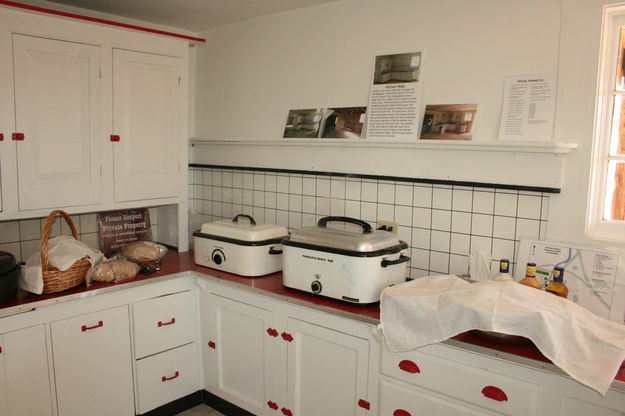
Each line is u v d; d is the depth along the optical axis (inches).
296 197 114.4
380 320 74.1
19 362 83.9
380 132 97.0
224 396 105.1
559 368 60.8
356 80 102.0
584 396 60.6
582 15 75.8
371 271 80.0
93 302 92.1
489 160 85.5
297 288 88.3
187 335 107.2
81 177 100.9
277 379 93.4
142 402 101.1
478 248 88.2
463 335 70.4
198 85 135.0
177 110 115.7
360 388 80.8
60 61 95.7
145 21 122.6
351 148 103.2
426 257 94.7
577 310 64.6
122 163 107.0
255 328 96.3
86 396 92.9
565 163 78.7
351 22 102.0
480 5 85.1
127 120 107.0
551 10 78.3
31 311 84.5
